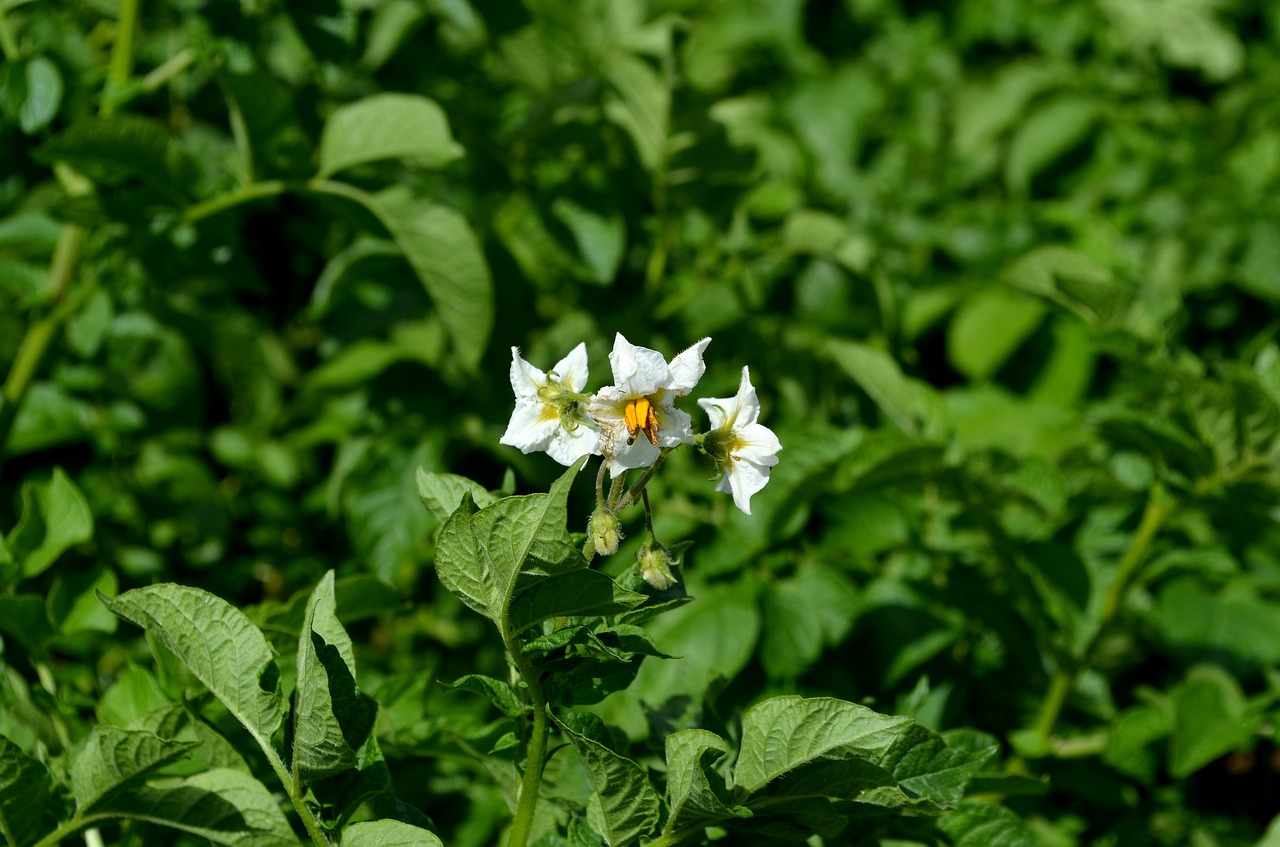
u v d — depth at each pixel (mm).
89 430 1246
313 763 880
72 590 1014
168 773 957
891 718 858
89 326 1144
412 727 985
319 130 1229
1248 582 1166
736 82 1871
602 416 866
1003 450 1097
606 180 1298
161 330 1261
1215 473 1051
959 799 901
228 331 1339
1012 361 1500
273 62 1240
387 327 1311
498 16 1256
